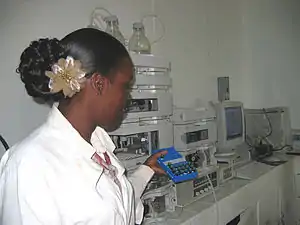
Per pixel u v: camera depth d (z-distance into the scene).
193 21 2.49
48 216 0.78
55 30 1.47
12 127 1.33
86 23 1.62
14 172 0.80
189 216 1.45
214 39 2.75
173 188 1.52
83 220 0.83
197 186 1.65
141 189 1.24
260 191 2.05
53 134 0.88
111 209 0.88
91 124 0.94
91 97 0.90
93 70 0.87
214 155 1.88
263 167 2.28
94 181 0.88
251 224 1.95
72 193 0.83
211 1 2.73
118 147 1.44
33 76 0.85
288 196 2.45
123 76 0.95
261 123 2.69
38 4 1.41
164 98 1.55
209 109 1.96
